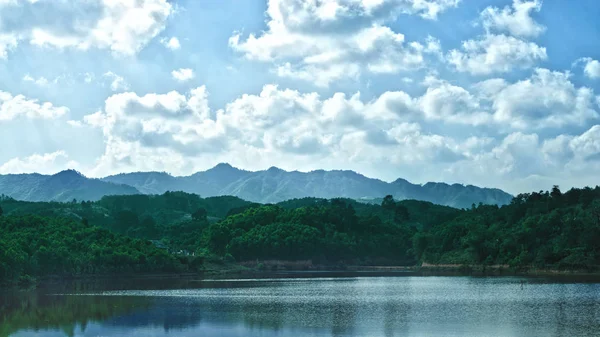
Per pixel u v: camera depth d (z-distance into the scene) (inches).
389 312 3828.7
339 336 2930.6
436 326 3198.8
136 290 5959.6
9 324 3432.6
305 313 3821.4
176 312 3909.9
